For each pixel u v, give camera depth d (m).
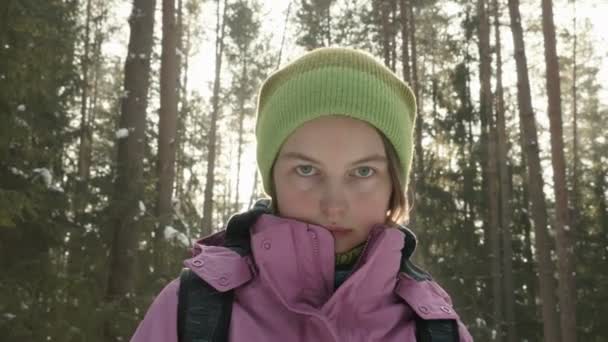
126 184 8.01
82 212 8.30
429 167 19.86
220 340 1.23
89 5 20.72
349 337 1.28
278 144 1.33
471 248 18.80
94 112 24.12
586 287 17.36
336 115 1.29
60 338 6.29
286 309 1.28
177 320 1.26
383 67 1.45
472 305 17.55
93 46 21.14
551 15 10.71
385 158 1.34
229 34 23.48
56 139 9.35
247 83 25.72
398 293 1.41
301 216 1.29
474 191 19.45
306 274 1.29
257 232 1.36
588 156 25.73
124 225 7.85
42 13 6.93
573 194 19.14
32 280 6.89
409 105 1.51
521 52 11.92
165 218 8.28
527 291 18.38
